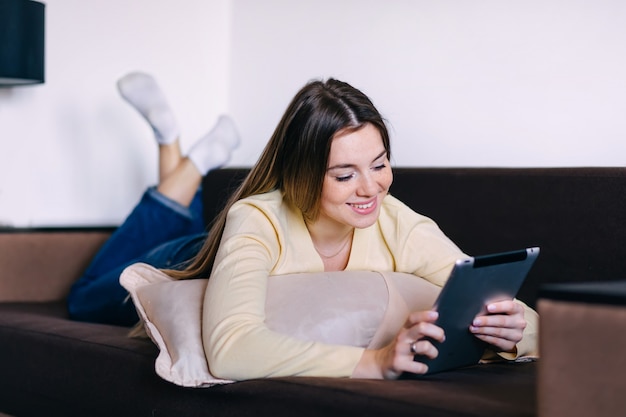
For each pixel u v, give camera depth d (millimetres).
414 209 2641
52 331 2404
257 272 1862
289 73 3680
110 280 2795
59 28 3564
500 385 1723
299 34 3633
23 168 3498
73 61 3602
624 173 2256
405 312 1944
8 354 2508
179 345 1894
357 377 1751
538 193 2393
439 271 2059
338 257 2096
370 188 1856
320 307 1897
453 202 2562
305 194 1916
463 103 3051
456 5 3064
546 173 2393
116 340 2234
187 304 1981
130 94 3236
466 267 1624
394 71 3266
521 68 2891
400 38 3246
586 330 1332
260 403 1745
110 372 2141
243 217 1958
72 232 3346
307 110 1893
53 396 2344
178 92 3857
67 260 3326
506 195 2457
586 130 2734
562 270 2338
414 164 3201
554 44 2807
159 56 3814
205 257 2145
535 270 2381
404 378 1764
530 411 1488
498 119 2957
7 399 2529
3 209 3455
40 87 3531
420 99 3184
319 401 1659
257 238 1923
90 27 3643
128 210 3740
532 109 2865
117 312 2777
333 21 3494
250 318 1801
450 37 3088
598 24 2701
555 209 2357
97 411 2193
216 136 3256
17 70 3061
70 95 3598
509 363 2006
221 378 1815
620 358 1300
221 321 1808
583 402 1337
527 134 2881
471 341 1859
